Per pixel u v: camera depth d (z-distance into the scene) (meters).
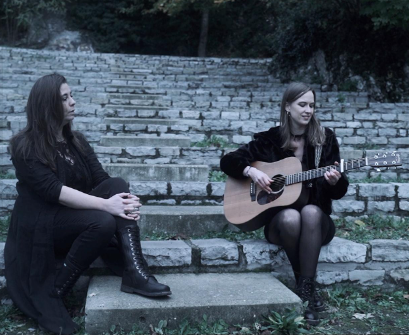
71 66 11.03
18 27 16.44
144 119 6.23
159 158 5.11
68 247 2.79
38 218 2.70
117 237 2.76
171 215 3.63
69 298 2.99
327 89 10.17
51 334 2.60
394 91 9.76
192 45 18.11
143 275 2.70
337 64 10.25
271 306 2.68
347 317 2.86
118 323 2.55
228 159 3.17
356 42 10.14
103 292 2.76
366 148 5.88
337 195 2.94
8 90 8.07
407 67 9.96
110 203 2.71
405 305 3.02
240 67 12.45
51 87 2.75
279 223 2.90
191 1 13.02
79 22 17.03
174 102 7.61
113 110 6.48
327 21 10.50
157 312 2.58
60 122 2.79
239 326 2.64
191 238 3.62
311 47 10.71
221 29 18.12
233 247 3.21
